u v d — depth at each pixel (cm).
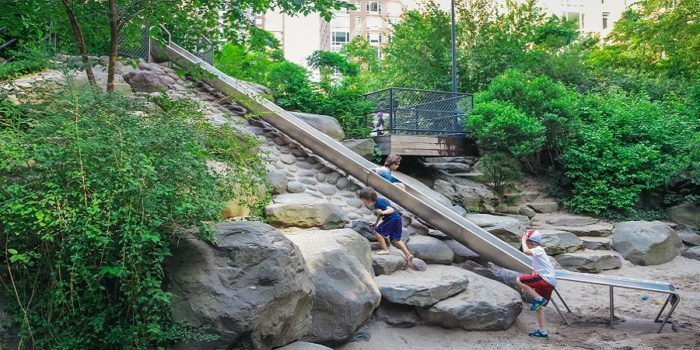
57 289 367
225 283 414
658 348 589
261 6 679
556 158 1359
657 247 1045
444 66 2327
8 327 374
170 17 675
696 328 672
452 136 1259
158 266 387
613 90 1856
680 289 888
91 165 386
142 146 420
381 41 7462
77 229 362
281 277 427
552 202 1299
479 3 2345
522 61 2186
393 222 696
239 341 411
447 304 612
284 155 909
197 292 410
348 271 548
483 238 759
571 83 2033
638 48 2125
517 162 1267
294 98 1205
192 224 427
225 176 582
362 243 630
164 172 425
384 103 1239
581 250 1034
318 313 519
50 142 394
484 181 1306
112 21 616
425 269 696
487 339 609
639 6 2105
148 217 392
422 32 2408
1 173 377
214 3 686
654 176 1297
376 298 561
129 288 381
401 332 598
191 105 554
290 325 449
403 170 1237
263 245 432
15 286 380
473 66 2223
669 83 2098
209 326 400
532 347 589
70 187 377
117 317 393
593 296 837
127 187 384
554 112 1351
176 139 451
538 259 649
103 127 415
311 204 720
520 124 1223
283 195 783
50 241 379
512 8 2370
